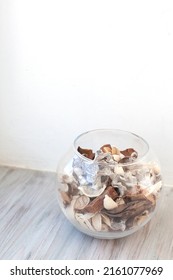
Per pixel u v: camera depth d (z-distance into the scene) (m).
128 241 0.40
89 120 0.46
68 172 0.40
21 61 0.45
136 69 0.43
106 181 0.38
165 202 0.45
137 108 0.44
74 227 0.42
